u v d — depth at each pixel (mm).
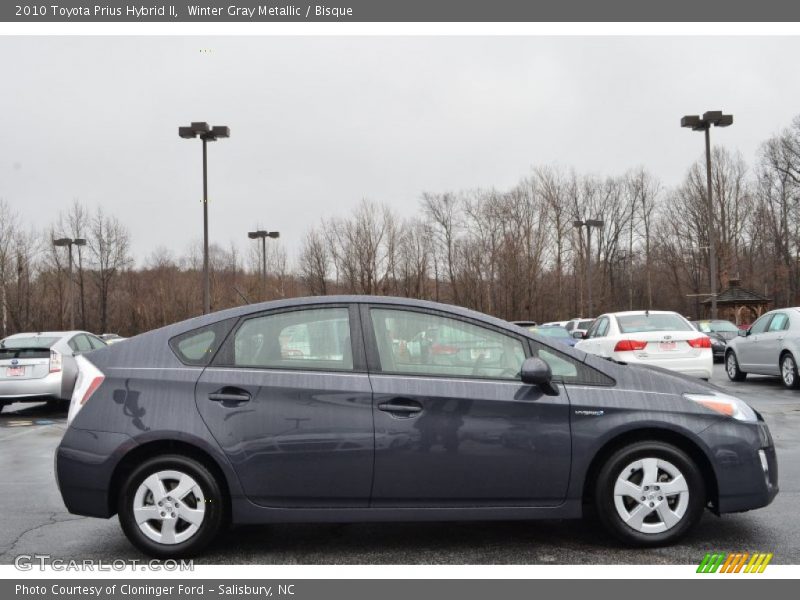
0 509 5715
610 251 72125
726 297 36719
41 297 51469
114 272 56125
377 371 4398
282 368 4418
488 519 4309
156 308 56719
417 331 4500
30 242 49906
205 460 4367
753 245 63375
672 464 4348
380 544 4680
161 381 4398
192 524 4312
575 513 4316
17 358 12070
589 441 4309
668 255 67625
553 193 61594
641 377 4500
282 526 5105
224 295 56625
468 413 4316
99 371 4477
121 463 4387
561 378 4438
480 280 59406
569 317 61281
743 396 12305
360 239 57156
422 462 4277
